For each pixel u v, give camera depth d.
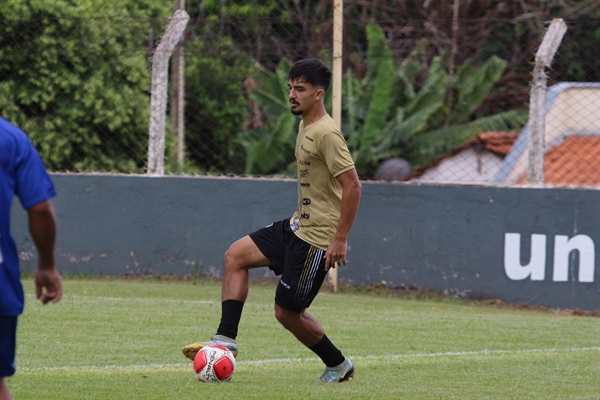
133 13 44.50
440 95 53.28
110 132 40.31
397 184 35.06
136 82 41.00
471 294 34.53
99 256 36.00
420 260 34.94
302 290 17.38
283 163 45.44
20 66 39.50
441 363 21.17
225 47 49.09
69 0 40.09
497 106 63.34
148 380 17.56
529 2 71.31
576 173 43.81
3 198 10.24
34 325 24.39
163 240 35.94
